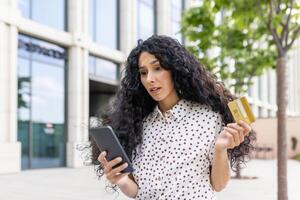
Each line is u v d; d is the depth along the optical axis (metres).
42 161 16.94
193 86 1.99
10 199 8.88
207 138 1.96
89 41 18.94
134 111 2.12
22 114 15.97
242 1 6.64
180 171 1.95
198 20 10.38
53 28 17.36
